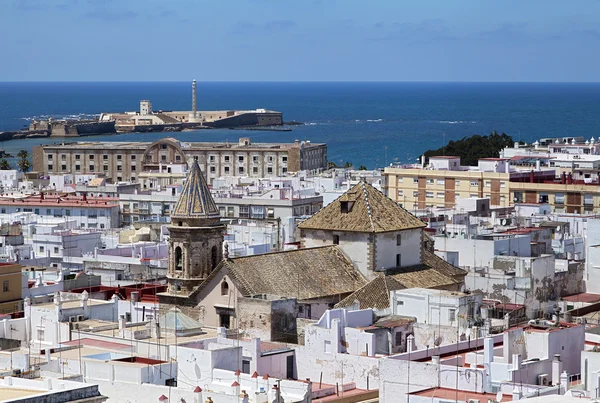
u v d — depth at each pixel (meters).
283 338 188.62
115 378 154.62
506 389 143.12
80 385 115.88
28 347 180.25
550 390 140.50
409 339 168.50
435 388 147.25
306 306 196.75
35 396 105.94
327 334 169.25
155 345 167.62
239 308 190.75
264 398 143.12
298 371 168.62
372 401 154.88
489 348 152.38
